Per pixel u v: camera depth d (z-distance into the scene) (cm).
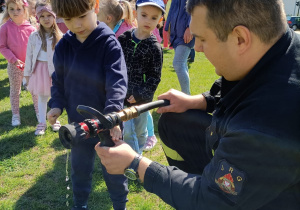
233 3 103
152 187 125
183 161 189
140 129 293
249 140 101
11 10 377
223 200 110
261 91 106
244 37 106
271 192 105
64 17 188
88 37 200
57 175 281
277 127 100
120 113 134
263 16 103
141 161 129
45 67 352
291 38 110
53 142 342
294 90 102
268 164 101
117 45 206
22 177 278
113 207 222
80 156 210
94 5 198
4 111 429
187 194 119
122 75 197
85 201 222
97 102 206
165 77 614
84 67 203
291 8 2258
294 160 101
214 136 142
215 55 115
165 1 614
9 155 312
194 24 114
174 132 181
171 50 920
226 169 108
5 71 637
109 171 135
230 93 121
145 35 277
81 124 123
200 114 175
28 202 246
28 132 363
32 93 382
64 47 213
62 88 217
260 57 110
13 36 379
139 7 269
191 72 662
